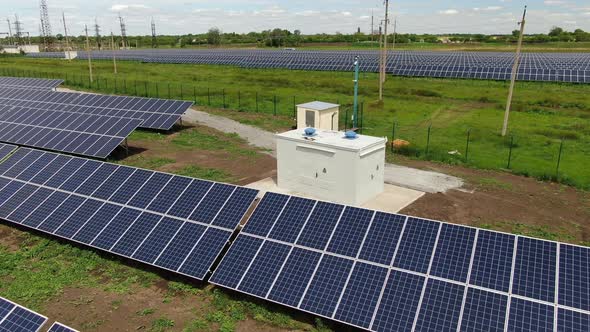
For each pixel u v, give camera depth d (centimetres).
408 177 2856
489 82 7388
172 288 1666
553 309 1256
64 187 2202
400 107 5347
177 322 1486
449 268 1416
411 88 6725
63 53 15875
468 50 16100
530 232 2102
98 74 8894
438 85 7081
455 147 3575
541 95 6028
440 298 1349
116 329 1454
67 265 1838
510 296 1307
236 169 3016
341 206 1717
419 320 1318
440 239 1502
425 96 6178
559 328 1218
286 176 2569
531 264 1366
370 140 2423
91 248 1930
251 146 3616
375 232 1586
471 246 1456
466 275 1386
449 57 10650
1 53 16188
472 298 1327
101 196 2081
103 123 3544
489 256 1416
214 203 1886
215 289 1645
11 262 1853
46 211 2092
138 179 2117
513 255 1400
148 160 3228
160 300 1608
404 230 1563
